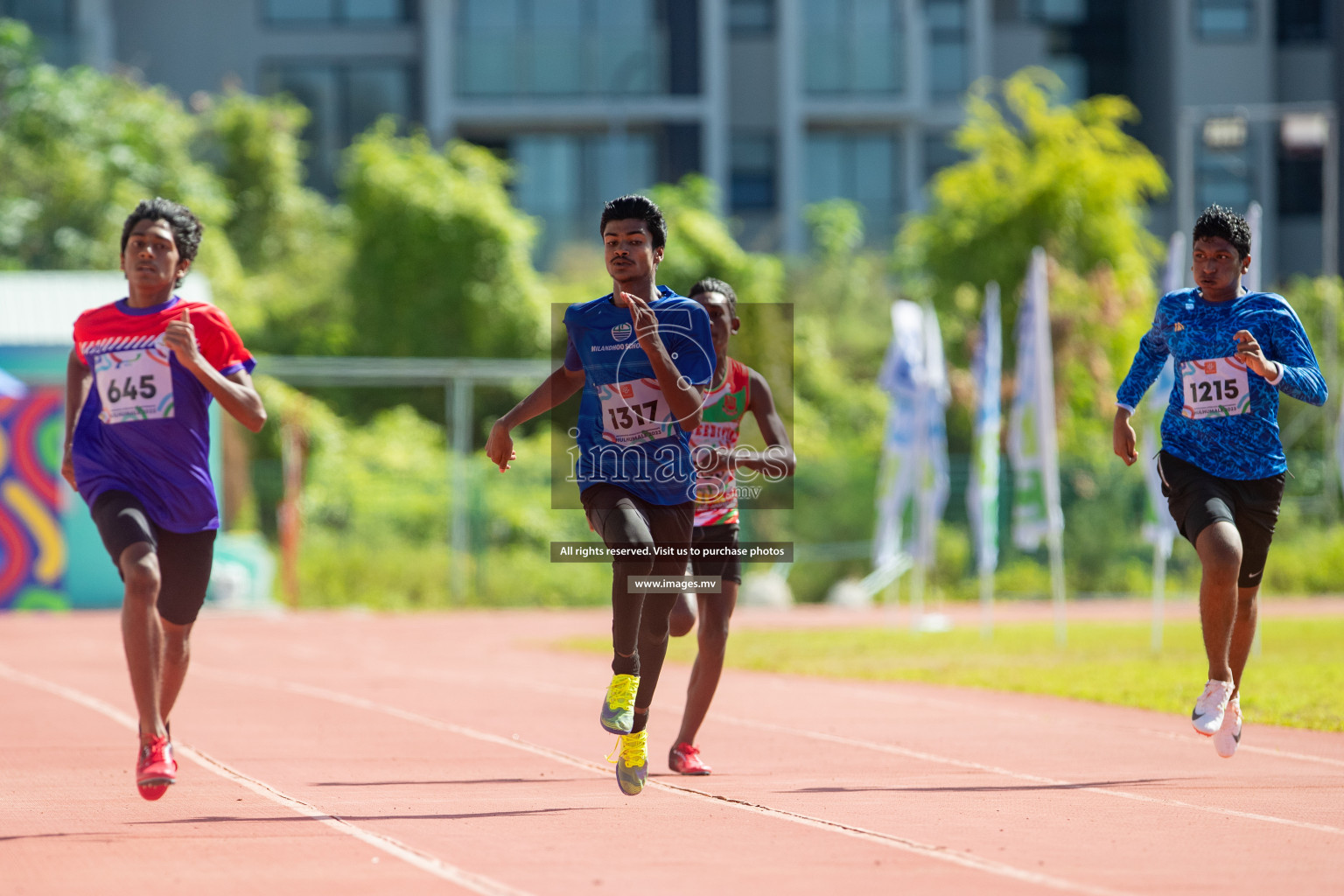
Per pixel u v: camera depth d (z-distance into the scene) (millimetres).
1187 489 22594
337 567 85188
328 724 30500
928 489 63281
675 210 108375
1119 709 33438
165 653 20078
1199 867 16141
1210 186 132250
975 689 38250
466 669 46094
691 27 125250
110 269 104125
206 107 121625
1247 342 21625
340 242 114375
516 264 106500
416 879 15422
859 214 126625
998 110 133000
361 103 128250
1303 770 23828
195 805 20141
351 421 103938
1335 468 98875
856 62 127125
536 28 124438
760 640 59156
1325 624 65188
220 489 81438
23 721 30656
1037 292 52875
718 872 15844
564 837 17844
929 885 15250
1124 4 137250
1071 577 92812
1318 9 135000
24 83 110062
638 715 20000
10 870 15867
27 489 76875
